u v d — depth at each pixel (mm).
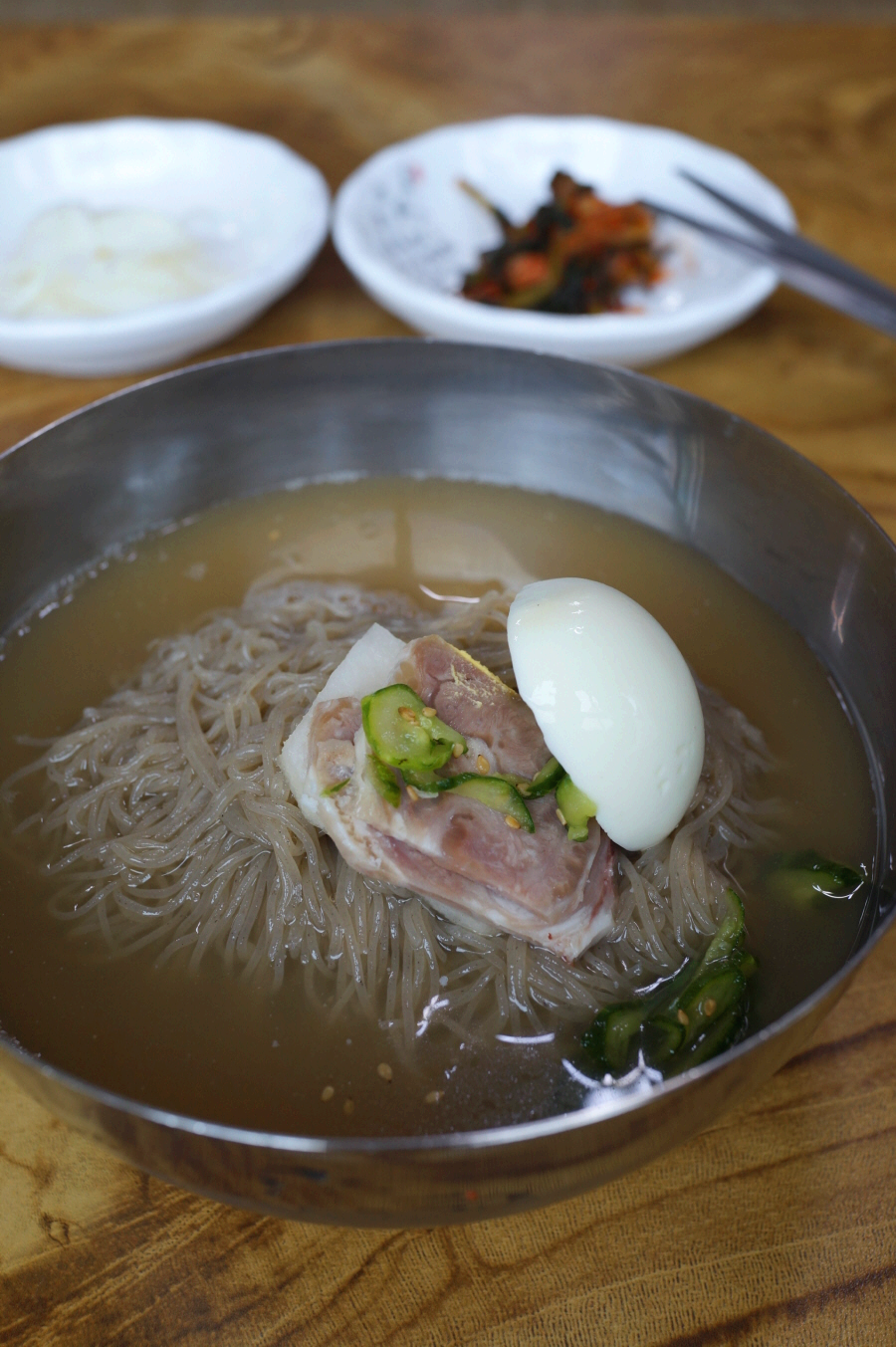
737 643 284
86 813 266
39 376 372
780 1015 230
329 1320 210
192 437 299
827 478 261
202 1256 216
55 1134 229
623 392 289
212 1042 231
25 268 381
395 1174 183
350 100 469
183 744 272
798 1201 224
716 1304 213
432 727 238
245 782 264
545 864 235
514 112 463
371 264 358
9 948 244
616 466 302
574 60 493
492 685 251
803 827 257
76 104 463
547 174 420
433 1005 239
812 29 514
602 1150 189
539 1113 220
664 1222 221
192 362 372
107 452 289
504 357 293
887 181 434
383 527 312
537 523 311
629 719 231
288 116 458
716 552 298
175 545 307
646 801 234
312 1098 222
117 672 287
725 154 406
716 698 275
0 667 284
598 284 378
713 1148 229
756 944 241
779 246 361
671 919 251
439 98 471
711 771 264
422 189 408
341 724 248
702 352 379
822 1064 239
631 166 416
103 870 257
